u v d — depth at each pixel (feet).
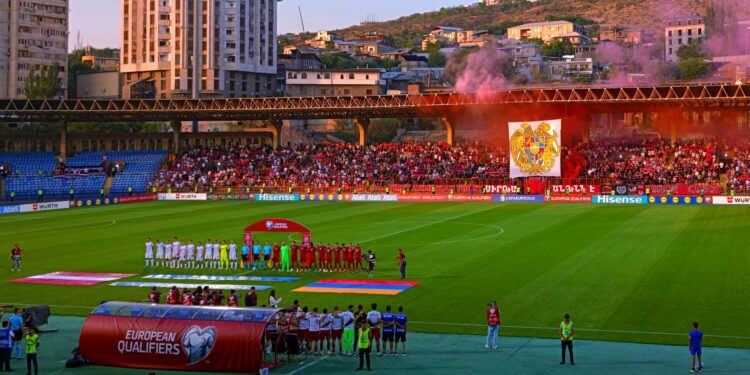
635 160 418.92
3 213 358.02
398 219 316.60
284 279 188.24
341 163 457.27
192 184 448.65
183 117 472.44
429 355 123.54
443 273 191.42
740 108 402.31
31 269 204.74
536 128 385.29
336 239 257.55
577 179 397.39
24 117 470.80
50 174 458.50
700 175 391.65
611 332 134.51
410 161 449.89
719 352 122.01
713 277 179.22
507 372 113.70
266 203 405.39
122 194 446.19
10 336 118.32
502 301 158.92
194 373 117.29
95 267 207.41
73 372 117.70
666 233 256.52
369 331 118.52
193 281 186.70
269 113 458.50
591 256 211.61
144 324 120.06
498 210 349.00
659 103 395.75
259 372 115.03
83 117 471.62
